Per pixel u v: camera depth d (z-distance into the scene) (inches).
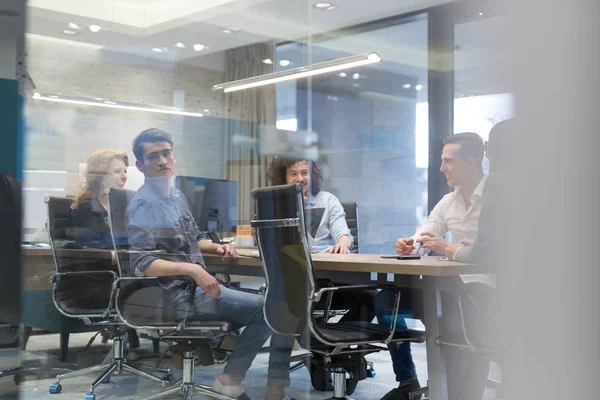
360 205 173.9
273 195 84.7
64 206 78.7
